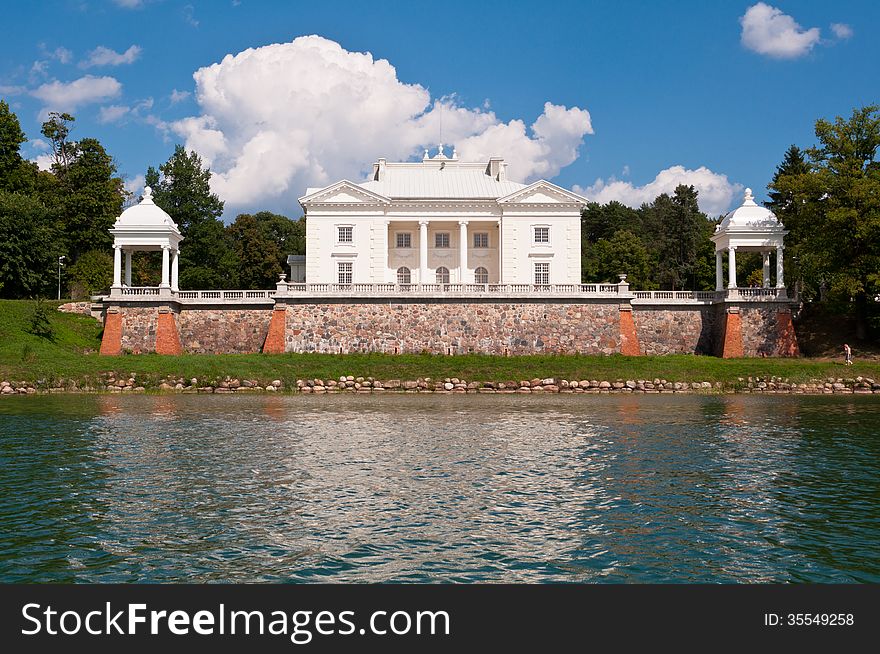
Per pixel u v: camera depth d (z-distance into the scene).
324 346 62.81
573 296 63.44
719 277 68.19
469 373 56.09
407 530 17.81
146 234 64.69
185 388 52.78
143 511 19.39
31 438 30.86
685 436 32.16
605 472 24.39
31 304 65.88
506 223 72.50
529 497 21.00
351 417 38.66
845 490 21.92
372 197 71.94
